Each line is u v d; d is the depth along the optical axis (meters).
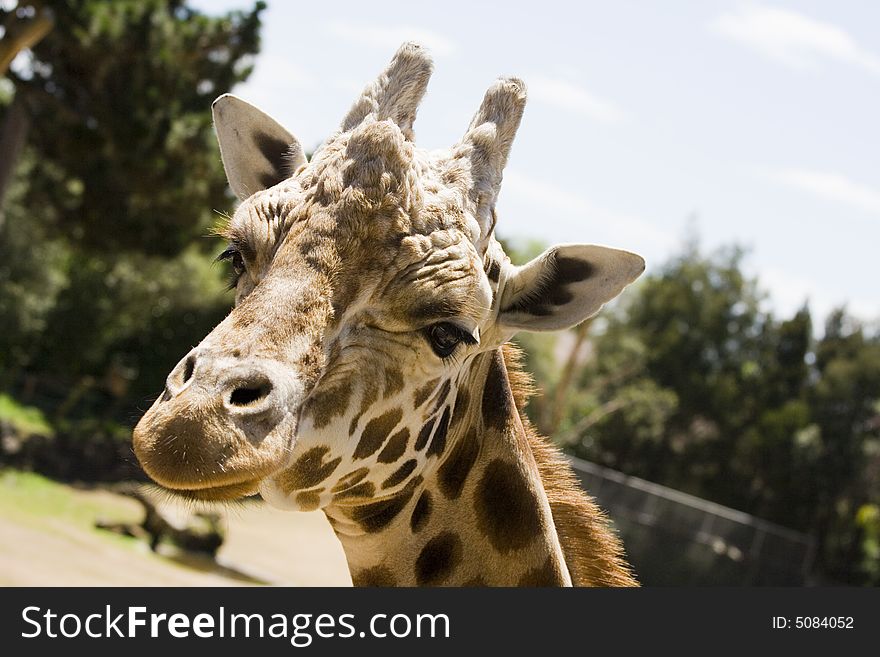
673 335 59.72
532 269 3.54
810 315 59.88
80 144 23.36
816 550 54.91
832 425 57.38
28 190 27.48
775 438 56.16
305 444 2.86
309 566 23.98
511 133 3.32
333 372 2.87
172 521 21.45
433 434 3.28
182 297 41.66
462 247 3.04
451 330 3.05
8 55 20.06
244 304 2.81
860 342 60.62
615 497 39.56
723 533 38.50
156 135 23.19
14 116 23.64
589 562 3.97
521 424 3.82
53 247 38.69
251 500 3.00
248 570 21.22
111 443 30.84
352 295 2.87
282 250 2.89
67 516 22.05
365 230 2.89
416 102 3.23
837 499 56.03
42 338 39.22
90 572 15.81
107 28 21.53
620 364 58.09
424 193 3.01
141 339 41.50
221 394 2.57
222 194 26.20
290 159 3.52
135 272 40.28
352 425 2.95
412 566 3.54
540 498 3.70
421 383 3.07
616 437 54.03
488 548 3.58
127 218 25.86
